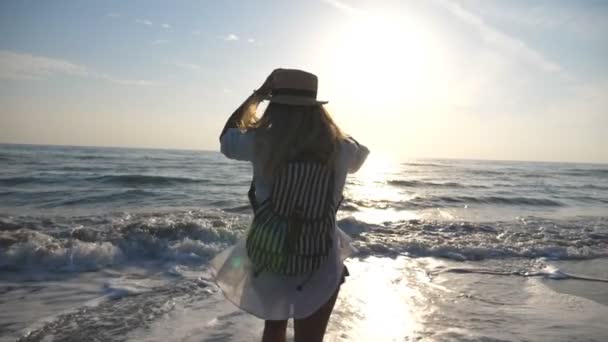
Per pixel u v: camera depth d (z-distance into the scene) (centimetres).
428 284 480
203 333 314
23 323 325
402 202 1418
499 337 327
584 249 698
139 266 514
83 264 513
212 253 580
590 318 382
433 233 784
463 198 1577
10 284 430
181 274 481
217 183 1803
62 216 842
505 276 532
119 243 580
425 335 326
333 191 152
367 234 751
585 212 1364
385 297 421
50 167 2486
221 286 167
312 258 150
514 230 857
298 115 148
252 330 322
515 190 2145
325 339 308
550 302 429
